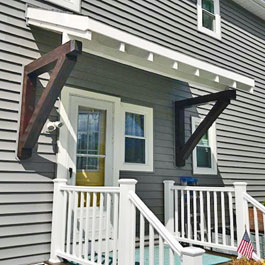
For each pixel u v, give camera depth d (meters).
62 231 3.34
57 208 3.41
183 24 5.64
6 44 3.42
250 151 6.59
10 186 3.25
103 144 4.20
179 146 5.09
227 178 5.97
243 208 3.70
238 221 3.71
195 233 4.16
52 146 3.65
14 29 3.51
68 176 3.76
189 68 3.91
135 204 2.61
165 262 3.51
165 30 5.28
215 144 5.90
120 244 2.63
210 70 4.08
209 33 6.14
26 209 3.33
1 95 3.30
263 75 7.38
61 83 2.96
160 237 2.36
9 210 3.21
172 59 3.64
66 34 3.12
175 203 4.54
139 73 4.80
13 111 3.36
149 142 4.78
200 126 4.77
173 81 5.30
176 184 5.02
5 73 3.37
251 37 7.23
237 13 7.00
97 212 3.95
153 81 4.99
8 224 3.19
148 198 4.58
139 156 4.66
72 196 3.30
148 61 3.64
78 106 4.02
